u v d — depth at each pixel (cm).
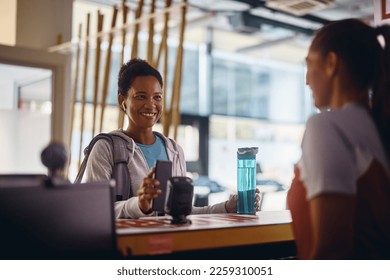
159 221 149
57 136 351
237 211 182
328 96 110
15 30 410
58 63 352
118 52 577
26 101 371
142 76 196
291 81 888
